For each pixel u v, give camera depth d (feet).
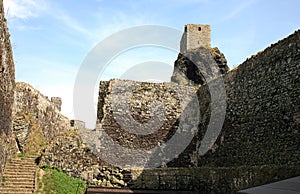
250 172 40.91
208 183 50.03
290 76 45.32
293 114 43.73
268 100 49.19
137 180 57.88
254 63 53.93
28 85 76.02
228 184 45.24
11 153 59.62
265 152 47.80
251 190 22.65
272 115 47.80
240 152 53.83
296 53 44.73
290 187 22.77
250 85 54.24
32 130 72.79
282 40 47.96
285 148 43.96
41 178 52.85
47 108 86.69
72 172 58.08
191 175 54.24
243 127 54.29
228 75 61.67
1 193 47.78
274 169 37.14
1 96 42.01
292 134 43.32
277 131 46.19
